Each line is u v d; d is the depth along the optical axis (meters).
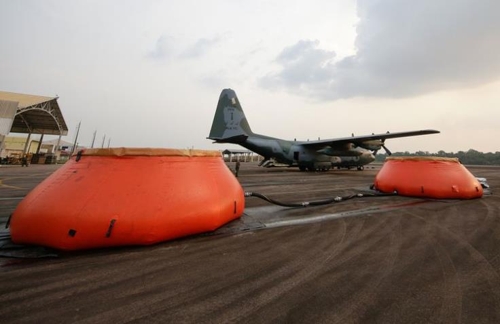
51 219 3.02
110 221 3.06
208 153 4.52
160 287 2.28
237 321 1.78
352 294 2.18
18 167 25.98
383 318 1.83
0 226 4.23
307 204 6.43
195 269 2.68
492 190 9.95
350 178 16.17
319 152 22.58
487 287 2.32
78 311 1.89
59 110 32.47
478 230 4.29
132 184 3.37
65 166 3.79
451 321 1.80
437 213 5.67
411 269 2.72
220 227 4.36
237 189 4.89
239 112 21.14
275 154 21.64
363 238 3.86
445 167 7.79
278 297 2.12
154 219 3.26
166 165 3.70
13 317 1.80
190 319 1.80
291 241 3.69
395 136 17.86
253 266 2.78
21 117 32.41
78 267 2.68
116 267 2.70
